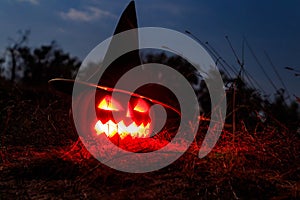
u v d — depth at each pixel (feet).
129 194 5.24
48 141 7.61
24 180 5.77
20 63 17.62
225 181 5.54
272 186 5.49
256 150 6.42
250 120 7.64
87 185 5.52
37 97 11.70
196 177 5.67
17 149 7.22
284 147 6.46
